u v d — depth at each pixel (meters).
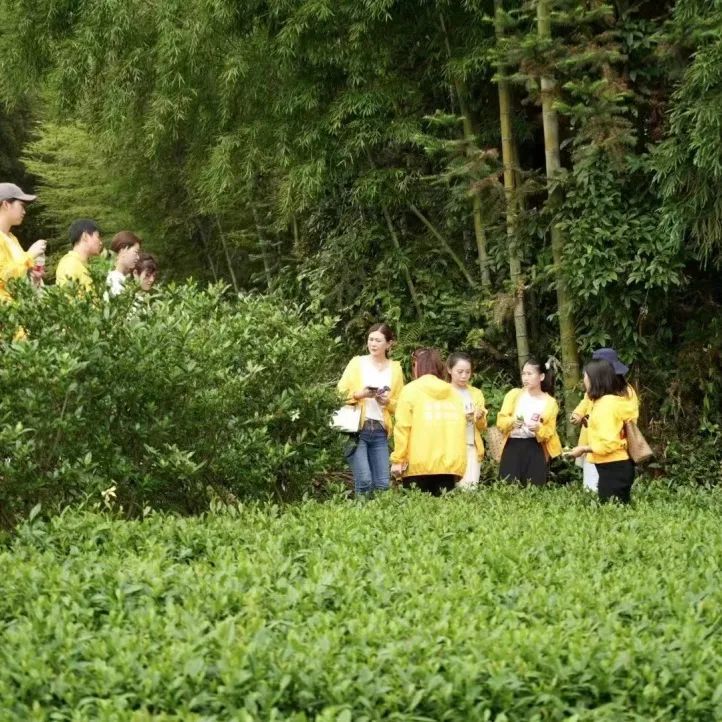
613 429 7.48
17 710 2.99
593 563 4.77
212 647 3.34
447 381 9.27
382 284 13.13
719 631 3.79
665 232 10.43
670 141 9.95
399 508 6.26
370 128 11.58
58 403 5.84
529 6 10.30
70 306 6.00
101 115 12.92
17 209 7.14
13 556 4.61
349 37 11.34
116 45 11.95
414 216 13.40
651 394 11.50
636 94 11.12
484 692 3.13
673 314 11.78
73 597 3.91
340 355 13.02
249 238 16.20
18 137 23.89
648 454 7.53
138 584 4.02
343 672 3.14
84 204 17.42
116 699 2.98
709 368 11.33
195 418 6.40
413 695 3.05
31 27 12.33
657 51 10.05
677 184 10.14
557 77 10.83
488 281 12.03
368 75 11.58
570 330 11.05
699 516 6.59
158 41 11.69
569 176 10.79
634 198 10.86
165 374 6.14
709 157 9.40
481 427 9.17
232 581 4.06
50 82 12.60
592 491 7.87
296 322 7.68
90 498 5.80
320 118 11.80
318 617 3.64
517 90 12.04
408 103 11.95
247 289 16.86
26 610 3.81
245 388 6.71
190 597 3.89
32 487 5.55
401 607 3.85
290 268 14.90
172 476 6.20
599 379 7.57
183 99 11.84
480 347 11.86
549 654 3.30
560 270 10.87
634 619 3.90
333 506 6.07
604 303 10.80
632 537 5.35
